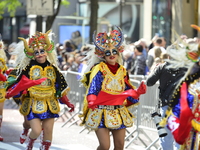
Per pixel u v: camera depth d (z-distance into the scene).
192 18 27.33
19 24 55.84
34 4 21.41
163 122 9.56
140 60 20.69
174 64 9.76
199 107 9.16
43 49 11.98
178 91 9.33
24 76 11.67
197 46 9.16
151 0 32.44
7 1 32.94
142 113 14.80
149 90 14.39
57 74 12.20
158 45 20.14
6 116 20.73
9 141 14.87
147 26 33.16
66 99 12.52
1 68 14.52
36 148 13.85
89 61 11.48
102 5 43.78
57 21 44.38
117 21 43.59
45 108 11.91
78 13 44.91
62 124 19.19
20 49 12.21
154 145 14.43
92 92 10.73
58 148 14.23
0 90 14.58
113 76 10.95
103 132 10.77
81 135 16.58
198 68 9.26
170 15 29.34
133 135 16.62
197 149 9.29
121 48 11.24
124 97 10.59
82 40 36.16
